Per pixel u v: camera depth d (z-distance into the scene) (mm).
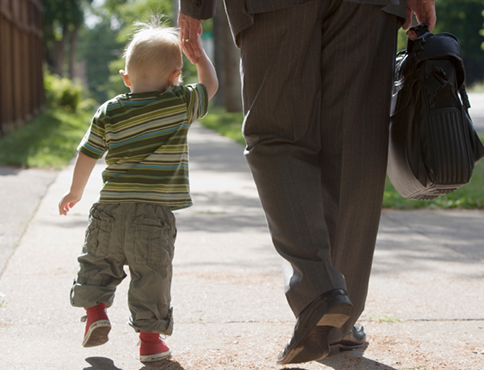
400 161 2316
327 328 2059
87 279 2428
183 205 2506
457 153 2186
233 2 2188
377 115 2254
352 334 2611
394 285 3715
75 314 3100
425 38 2314
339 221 2273
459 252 4637
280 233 2150
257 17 2154
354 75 2197
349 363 2496
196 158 11398
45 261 4117
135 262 2402
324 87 2215
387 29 2250
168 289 2469
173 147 2463
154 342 2518
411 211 6637
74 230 5117
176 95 2477
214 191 7621
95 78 96312
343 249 2330
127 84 2609
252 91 2227
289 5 2113
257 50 2180
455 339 2793
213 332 2865
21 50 18078
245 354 2594
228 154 12180
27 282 3627
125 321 3004
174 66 2533
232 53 26344
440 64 2270
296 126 2199
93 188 7324
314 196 2162
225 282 3715
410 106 2271
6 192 6758
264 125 2223
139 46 2488
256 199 7078
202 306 3246
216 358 2547
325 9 2160
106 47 96062
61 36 52438
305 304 2035
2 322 2965
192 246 4711
